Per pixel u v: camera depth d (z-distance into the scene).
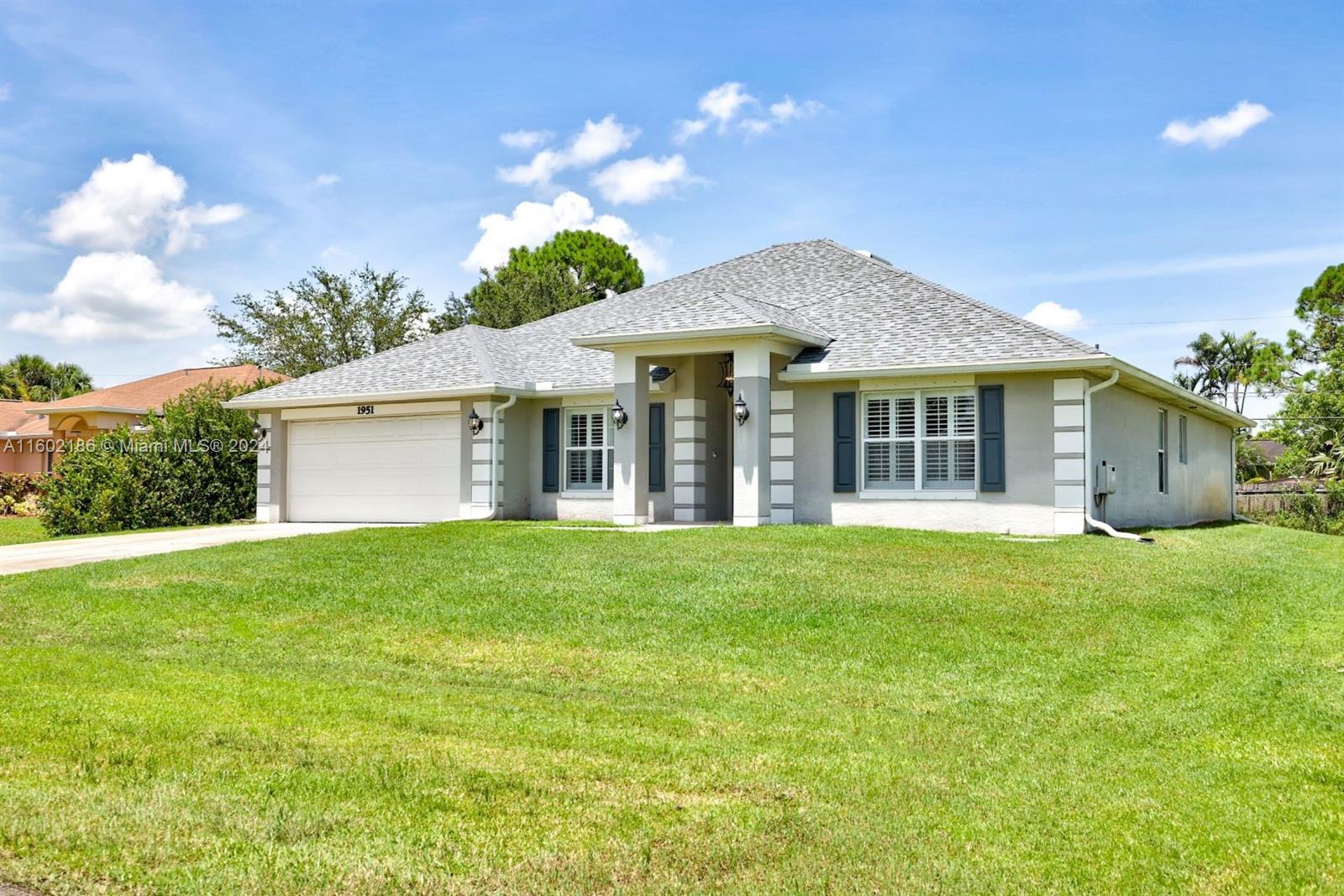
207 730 6.97
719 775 6.46
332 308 40.66
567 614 11.11
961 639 10.23
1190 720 8.05
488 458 21.30
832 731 7.70
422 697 8.38
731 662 9.59
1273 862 5.21
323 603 11.80
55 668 8.94
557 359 23.08
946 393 17.69
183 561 14.39
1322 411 43.22
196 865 4.85
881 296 20.69
